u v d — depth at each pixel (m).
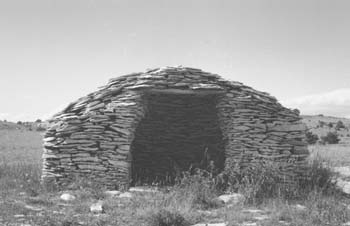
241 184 11.25
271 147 12.53
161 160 17.09
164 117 16.98
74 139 12.22
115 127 12.22
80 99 12.77
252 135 12.56
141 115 13.10
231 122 12.77
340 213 8.50
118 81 12.81
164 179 15.30
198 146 16.92
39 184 12.19
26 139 48.69
